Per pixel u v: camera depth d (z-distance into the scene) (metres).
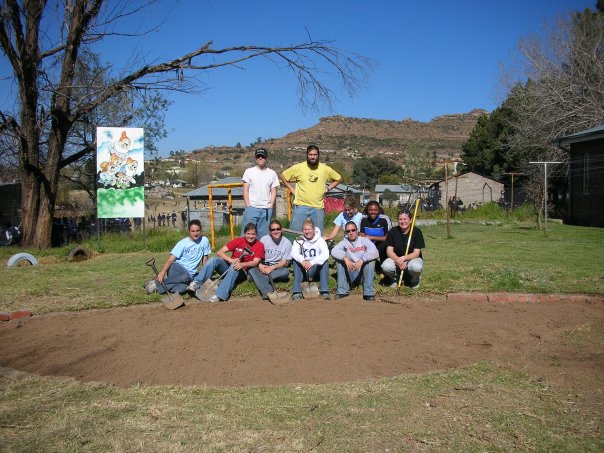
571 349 6.04
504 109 48.53
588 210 24.27
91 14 16.50
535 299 8.22
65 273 10.96
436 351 6.11
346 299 8.29
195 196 43.47
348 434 4.10
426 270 9.92
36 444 3.99
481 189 45.53
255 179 9.43
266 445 3.94
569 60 30.62
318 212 9.47
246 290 8.66
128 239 18.12
